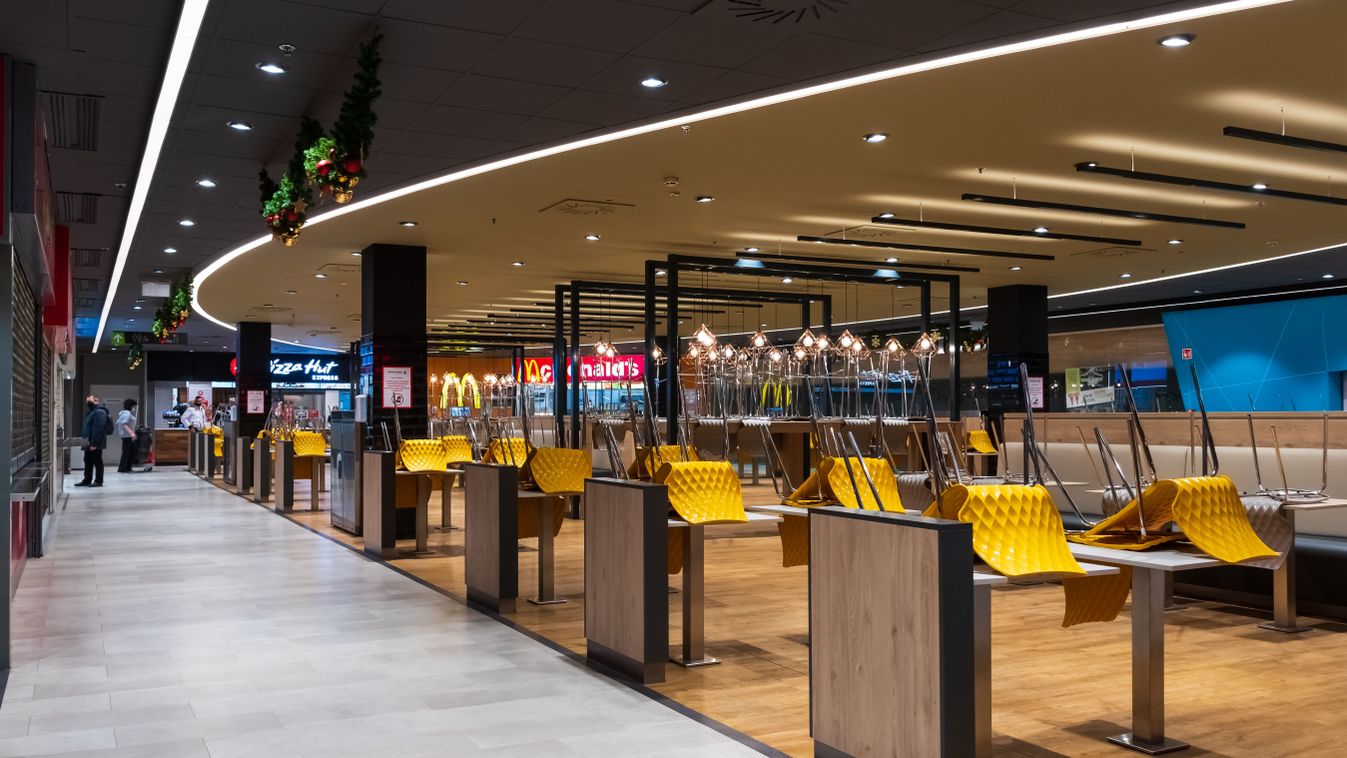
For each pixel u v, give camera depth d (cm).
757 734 394
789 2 498
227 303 1773
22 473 704
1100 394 2144
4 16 500
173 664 512
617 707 430
